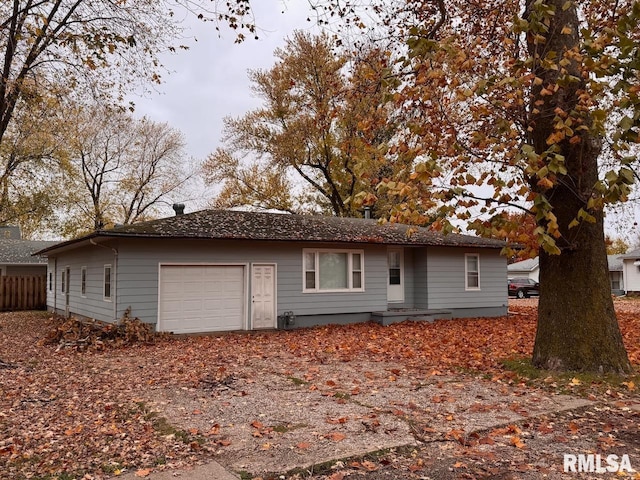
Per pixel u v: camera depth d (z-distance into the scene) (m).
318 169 31.34
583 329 7.73
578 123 7.22
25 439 5.15
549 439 4.99
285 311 15.98
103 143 34.75
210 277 14.94
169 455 4.61
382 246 18.02
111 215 35.59
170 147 37.12
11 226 34.72
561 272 8.00
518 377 7.78
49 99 13.66
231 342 12.64
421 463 4.35
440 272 19.16
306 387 7.45
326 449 4.71
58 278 22.09
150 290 13.87
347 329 15.45
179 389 7.37
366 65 10.48
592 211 7.72
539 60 6.67
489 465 4.31
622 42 5.61
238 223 16.22
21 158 23.52
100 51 11.90
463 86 9.05
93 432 5.37
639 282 37.88
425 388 7.29
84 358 10.35
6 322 18.30
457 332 14.55
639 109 5.62
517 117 8.17
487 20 10.73
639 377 7.37
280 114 29.64
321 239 15.89
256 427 5.43
